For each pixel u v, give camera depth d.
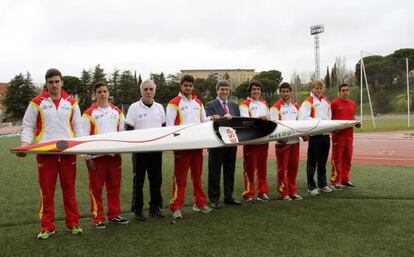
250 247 4.28
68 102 4.96
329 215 5.51
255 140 6.14
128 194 7.21
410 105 38.97
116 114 5.41
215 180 6.10
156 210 5.60
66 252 4.25
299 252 4.10
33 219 5.65
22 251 4.30
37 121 4.79
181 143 5.48
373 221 5.19
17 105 55.28
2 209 6.24
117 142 5.09
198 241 4.51
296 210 5.82
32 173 9.89
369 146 15.64
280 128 6.39
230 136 6.00
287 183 6.61
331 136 7.38
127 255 4.12
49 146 4.55
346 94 7.49
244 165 6.51
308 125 6.62
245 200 6.58
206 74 107.62
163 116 5.78
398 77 38.66
